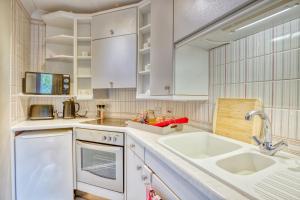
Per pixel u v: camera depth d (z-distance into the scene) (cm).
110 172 171
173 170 83
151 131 143
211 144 128
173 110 185
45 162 169
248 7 72
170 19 135
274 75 95
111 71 197
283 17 82
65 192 177
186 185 73
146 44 179
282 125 92
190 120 164
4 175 147
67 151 178
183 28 117
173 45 133
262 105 102
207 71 148
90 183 178
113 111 236
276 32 93
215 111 132
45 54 227
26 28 205
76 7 210
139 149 128
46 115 215
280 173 67
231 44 124
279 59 92
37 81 193
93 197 193
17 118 178
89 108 244
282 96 92
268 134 89
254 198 51
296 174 67
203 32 101
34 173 165
